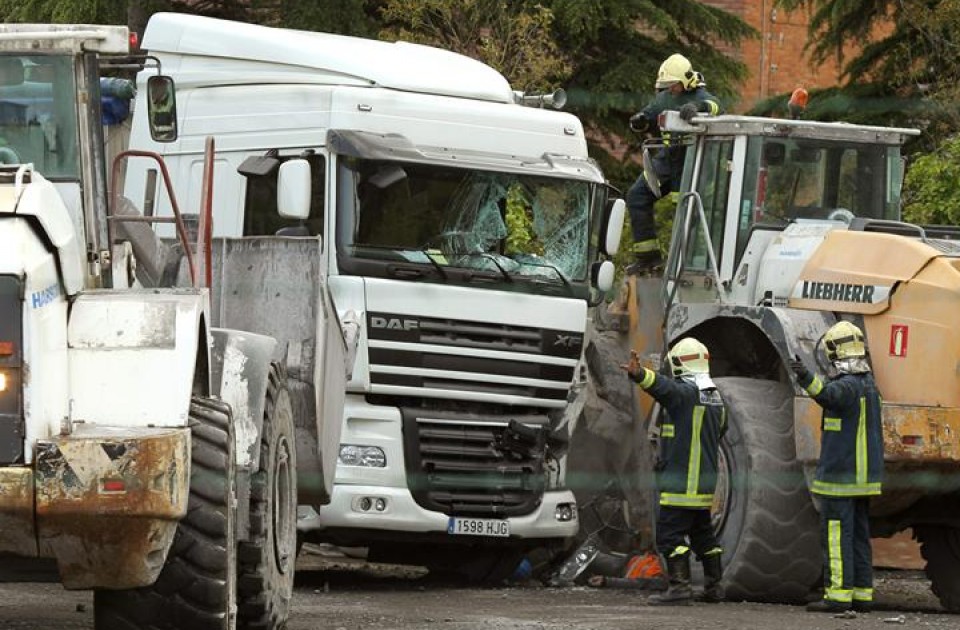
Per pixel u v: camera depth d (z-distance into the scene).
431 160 35.12
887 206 36.06
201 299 19.78
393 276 34.75
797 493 32.94
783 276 34.53
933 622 29.97
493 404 35.94
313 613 28.83
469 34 53.66
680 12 59.00
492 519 35.53
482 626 26.95
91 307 19.14
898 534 41.69
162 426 18.70
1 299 17.95
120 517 18.22
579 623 27.86
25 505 18.00
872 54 53.25
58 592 30.64
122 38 21.22
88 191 21.16
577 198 36.50
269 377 23.30
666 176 38.81
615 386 37.94
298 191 33.75
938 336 31.53
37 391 18.08
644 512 37.34
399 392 34.72
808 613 31.20
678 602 32.38
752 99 63.31
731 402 33.69
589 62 58.97
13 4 55.22
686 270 36.75
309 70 35.97
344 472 34.41
